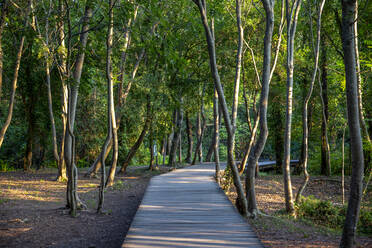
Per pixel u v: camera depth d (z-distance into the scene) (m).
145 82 19.22
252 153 10.19
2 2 12.09
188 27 19.72
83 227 8.26
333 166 25.22
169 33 9.56
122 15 9.55
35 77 20.44
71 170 9.45
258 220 9.70
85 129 26.94
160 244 5.87
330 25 20.25
